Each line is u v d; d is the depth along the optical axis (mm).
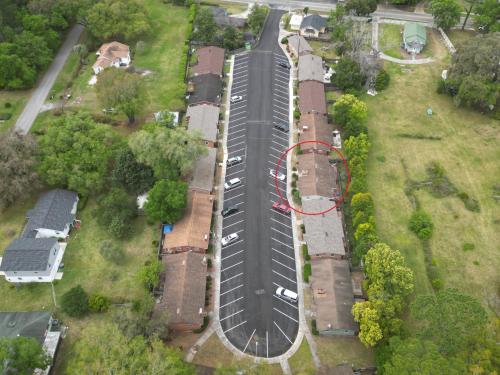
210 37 160750
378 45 164500
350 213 109375
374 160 123500
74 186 107688
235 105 138625
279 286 97375
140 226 107250
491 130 133000
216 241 104938
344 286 93875
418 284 97688
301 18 171250
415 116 136750
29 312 88750
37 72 146000
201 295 92375
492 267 101375
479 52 131000
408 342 75125
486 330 76062
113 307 92062
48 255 95000
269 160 122750
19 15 150000
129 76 125938
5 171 102000
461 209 112500
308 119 130750
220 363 85375
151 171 110312
